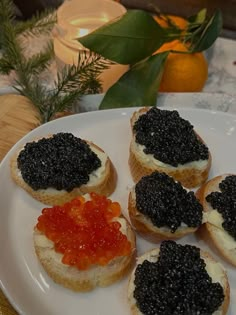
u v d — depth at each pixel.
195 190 0.18
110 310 0.14
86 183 0.17
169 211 0.15
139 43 0.19
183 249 0.14
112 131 0.19
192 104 0.21
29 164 0.16
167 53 0.20
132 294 0.14
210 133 0.19
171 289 0.13
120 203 0.17
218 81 0.23
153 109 0.18
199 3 0.25
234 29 0.25
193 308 0.13
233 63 0.24
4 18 0.20
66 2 0.21
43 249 0.15
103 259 0.14
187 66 0.20
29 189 0.17
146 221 0.16
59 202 0.16
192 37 0.20
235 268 0.15
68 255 0.14
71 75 0.19
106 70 0.21
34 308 0.14
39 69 0.21
